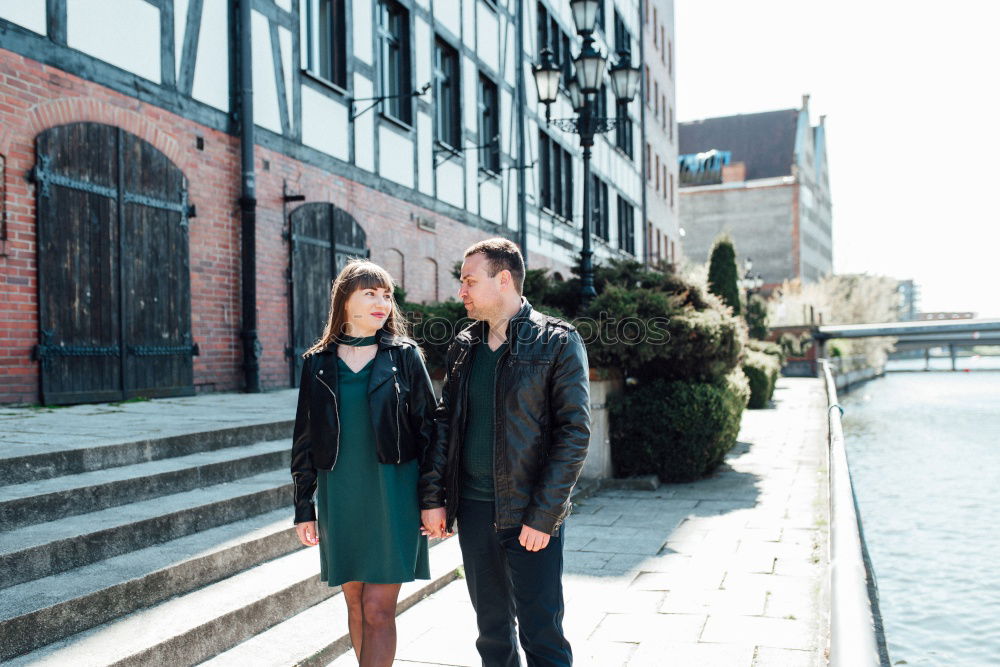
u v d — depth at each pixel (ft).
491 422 9.02
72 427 17.99
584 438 8.59
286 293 32.48
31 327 22.06
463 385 9.24
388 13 41.19
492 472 9.00
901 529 30.32
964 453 53.06
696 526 19.39
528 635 8.77
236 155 30.19
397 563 9.11
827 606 12.81
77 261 23.36
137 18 25.80
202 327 28.45
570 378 8.68
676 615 13.00
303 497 9.50
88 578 10.80
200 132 28.45
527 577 8.72
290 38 32.91
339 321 9.55
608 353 24.63
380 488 9.16
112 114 24.72
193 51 28.14
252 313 30.19
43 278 22.25
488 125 53.11
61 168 22.88
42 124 22.41
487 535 9.04
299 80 33.40
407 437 9.34
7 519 11.71
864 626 6.30
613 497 23.30
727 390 26.12
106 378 24.32
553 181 64.54
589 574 15.44
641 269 29.48
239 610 11.05
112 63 24.77
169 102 27.02
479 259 9.08
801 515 20.35
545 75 31.04
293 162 32.91
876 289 174.60
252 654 10.64
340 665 11.07
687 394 24.80
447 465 9.30
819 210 264.52
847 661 5.60
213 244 28.99
